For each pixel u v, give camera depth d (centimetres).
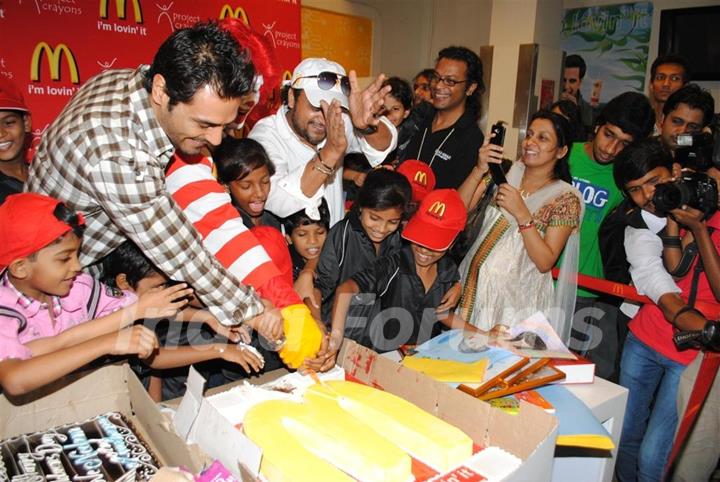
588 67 421
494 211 178
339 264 154
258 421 91
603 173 203
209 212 121
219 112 98
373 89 157
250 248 121
